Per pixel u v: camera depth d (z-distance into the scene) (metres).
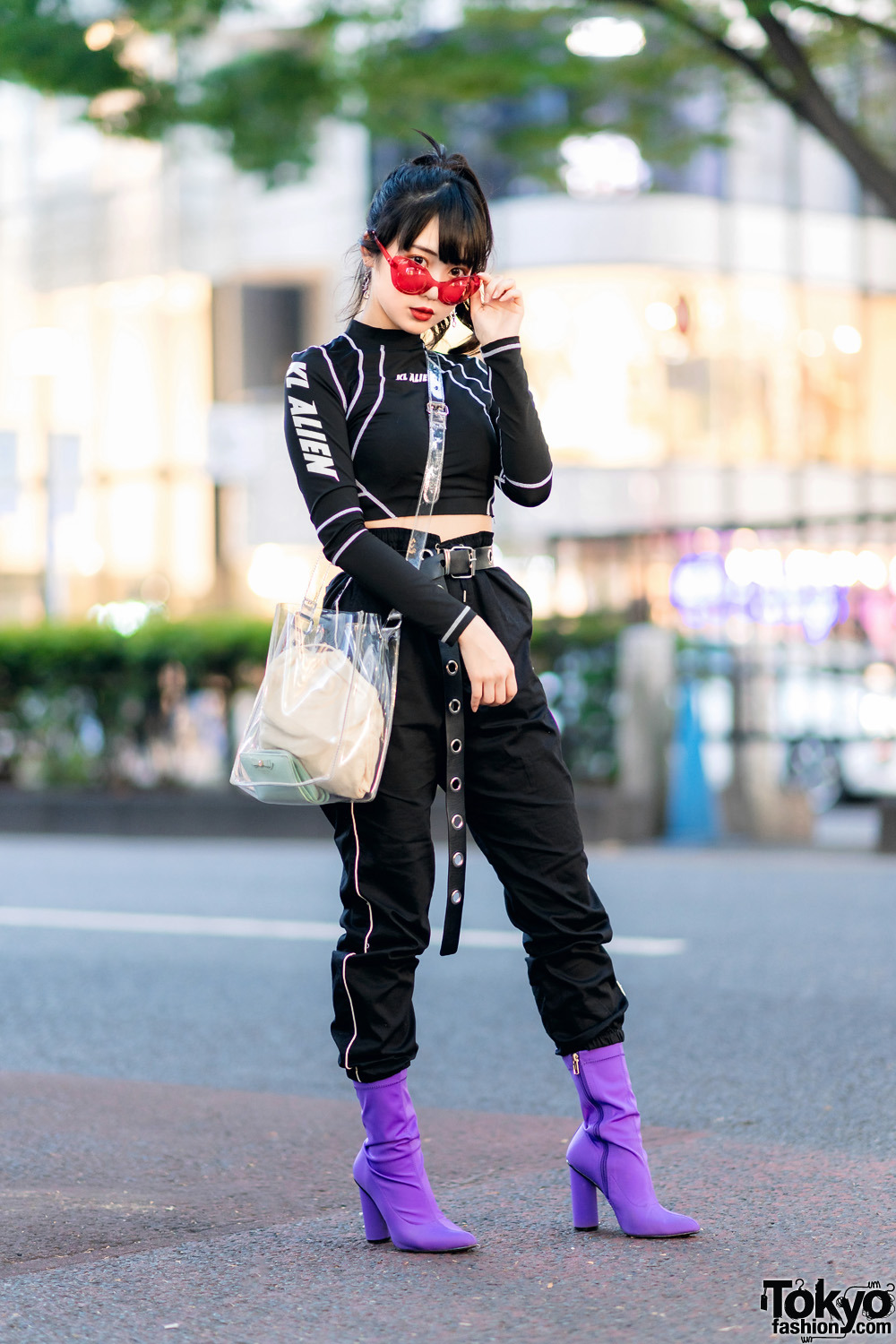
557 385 22.88
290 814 12.26
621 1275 3.09
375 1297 3.02
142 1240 3.46
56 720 13.38
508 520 21.42
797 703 11.64
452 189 3.17
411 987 3.35
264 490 23.06
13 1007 6.18
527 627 3.32
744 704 11.84
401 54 13.23
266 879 9.59
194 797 12.62
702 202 22.98
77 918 8.24
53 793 13.25
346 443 3.23
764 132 23.12
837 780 13.75
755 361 23.52
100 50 13.12
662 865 9.85
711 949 6.95
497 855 3.31
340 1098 4.83
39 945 7.45
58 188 25.75
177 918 8.16
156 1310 2.99
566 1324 2.84
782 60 11.25
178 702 12.96
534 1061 5.20
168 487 24.53
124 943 7.49
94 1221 3.61
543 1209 3.59
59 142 25.66
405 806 3.26
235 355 24.11
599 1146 3.33
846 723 11.45
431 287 3.15
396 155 22.55
